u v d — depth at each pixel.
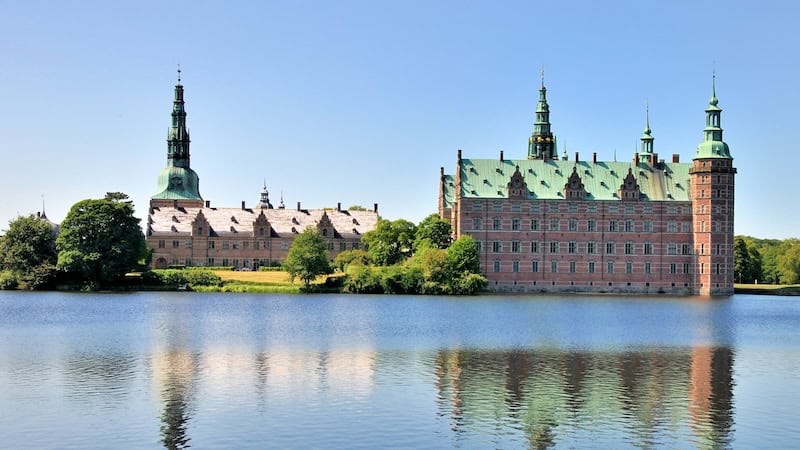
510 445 39.59
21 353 64.50
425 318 96.31
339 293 147.12
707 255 159.88
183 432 41.22
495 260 161.88
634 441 40.41
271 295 141.25
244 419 43.56
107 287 146.12
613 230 163.25
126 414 44.50
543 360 62.31
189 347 68.50
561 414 45.06
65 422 42.94
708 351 68.50
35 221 151.50
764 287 179.00
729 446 39.69
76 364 59.25
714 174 159.50
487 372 56.75
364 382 52.94
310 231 152.50
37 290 144.12
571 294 157.00
